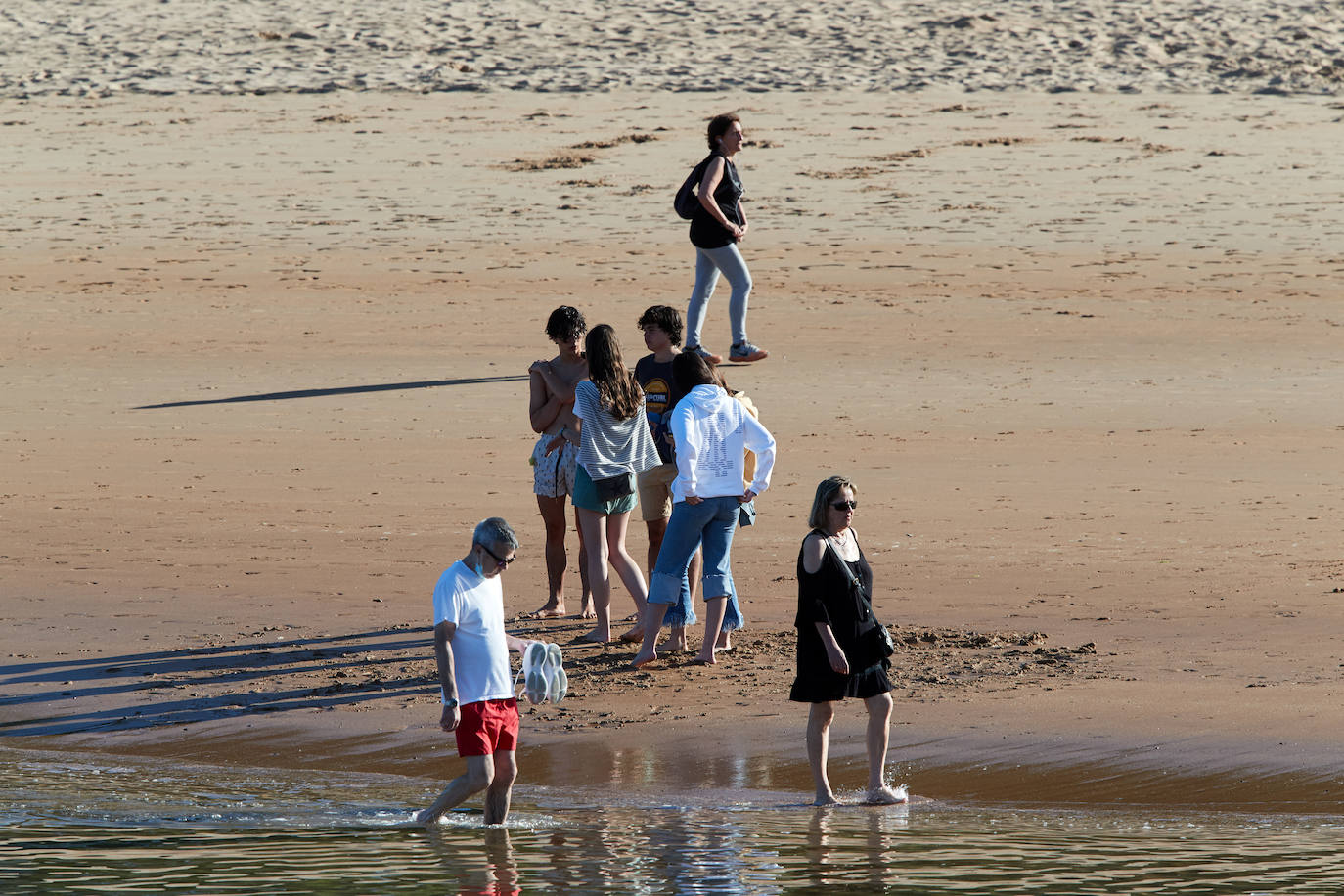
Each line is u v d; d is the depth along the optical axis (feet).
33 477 187.42
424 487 180.96
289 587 141.28
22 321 290.97
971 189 422.00
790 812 88.79
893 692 110.52
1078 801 89.30
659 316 124.77
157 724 107.14
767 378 244.01
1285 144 482.69
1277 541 153.07
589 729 105.09
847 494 90.89
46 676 117.29
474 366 254.06
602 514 122.31
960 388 236.63
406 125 526.57
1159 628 124.36
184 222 391.04
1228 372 247.09
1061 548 151.84
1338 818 85.30
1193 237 365.20
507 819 87.35
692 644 124.67
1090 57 624.59
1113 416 218.18
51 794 93.30
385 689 113.80
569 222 387.96
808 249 355.15
